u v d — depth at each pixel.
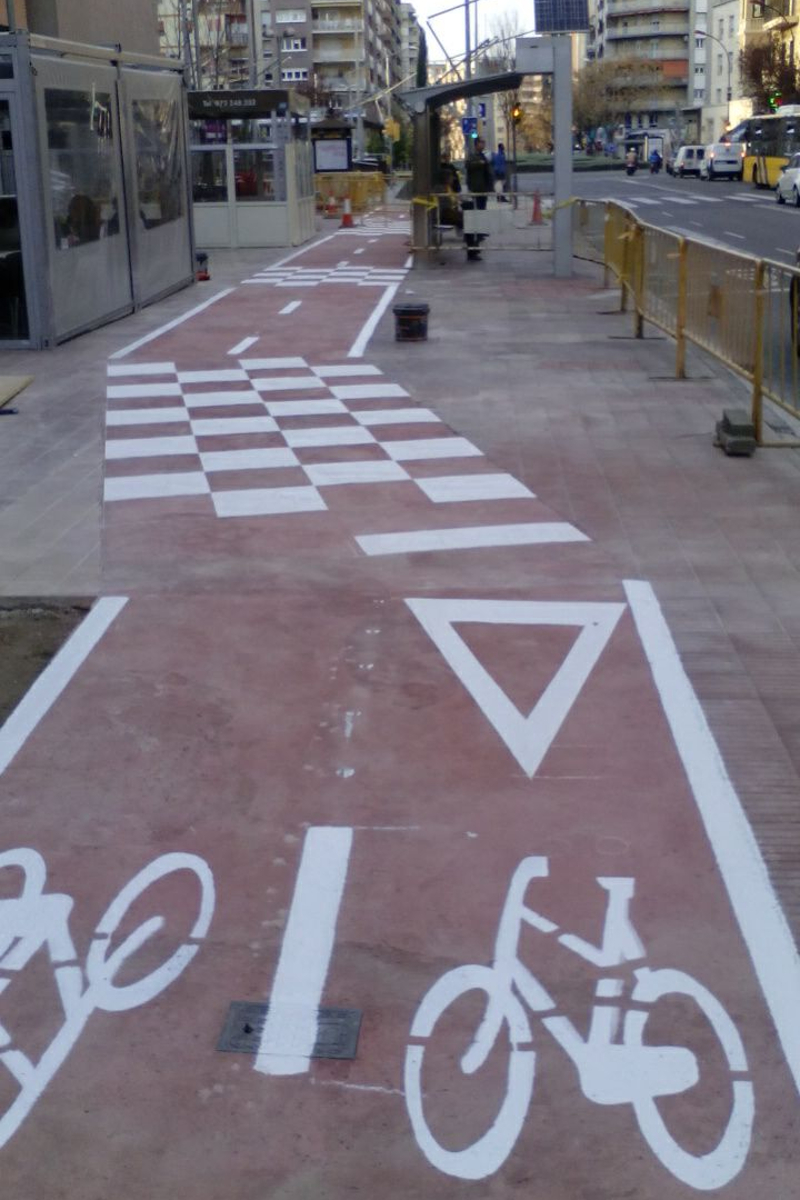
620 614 6.58
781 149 57.56
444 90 25.17
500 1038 3.62
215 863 4.49
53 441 10.66
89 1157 3.23
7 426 11.27
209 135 30.95
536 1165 3.18
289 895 4.30
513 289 21.31
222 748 5.28
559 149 23.05
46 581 7.19
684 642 6.23
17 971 3.94
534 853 4.51
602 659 6.05
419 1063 3.53
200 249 31.05
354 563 7.40
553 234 23.47
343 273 24.47
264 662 6.08
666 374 13.16
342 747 5.27
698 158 78.06
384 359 14.28
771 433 10.45
